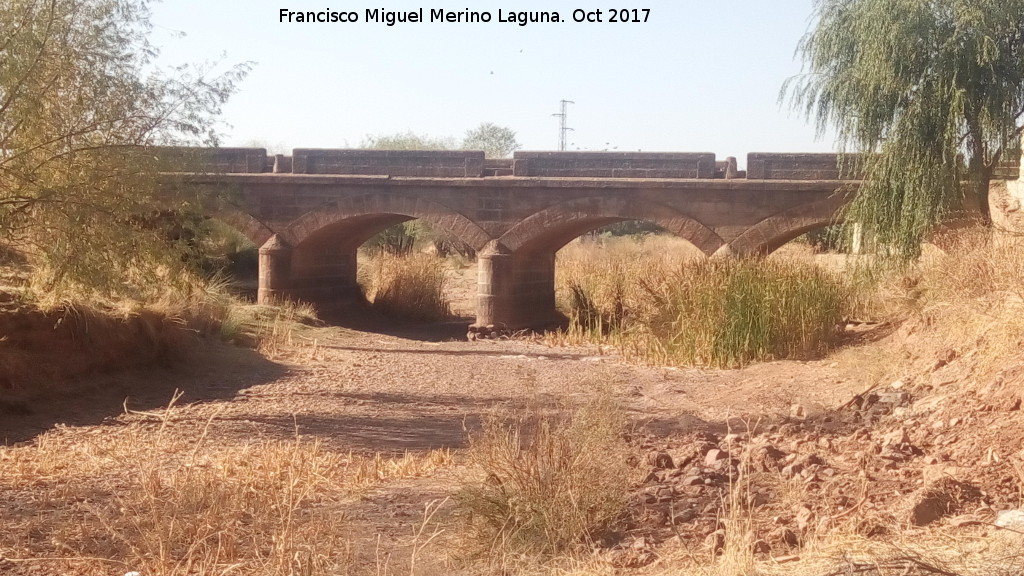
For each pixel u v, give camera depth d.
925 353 13.58
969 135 18.22
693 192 24.84
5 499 7.93
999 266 12.42
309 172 27.36
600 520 6.82
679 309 20.27
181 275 14.90
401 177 26.80
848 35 19.36
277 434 12.01
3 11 11.84
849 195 23.42
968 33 17.66
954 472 7.09
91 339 14.16
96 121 12.76
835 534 5.76
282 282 27.19
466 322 31.30
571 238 29.70
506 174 27.05
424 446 11.60
